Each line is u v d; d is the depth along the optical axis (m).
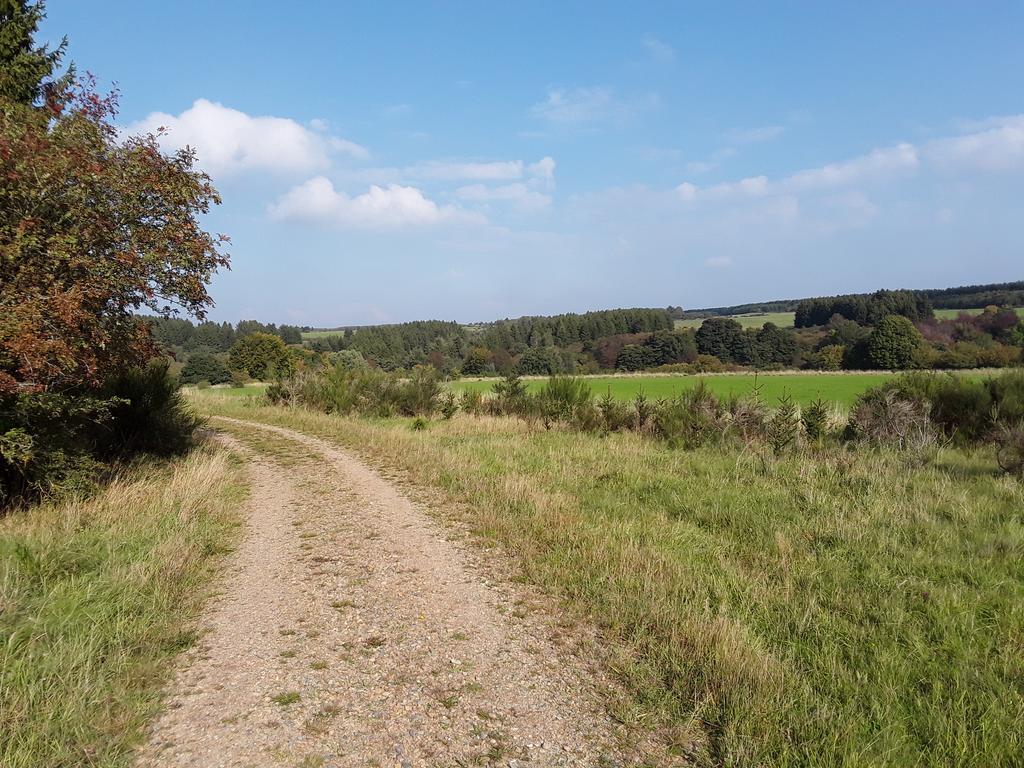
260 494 9.96
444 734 3.37
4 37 11.64
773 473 10.17
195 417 17.23
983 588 5.27
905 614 4.82
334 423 19.70
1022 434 10.46
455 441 14.78
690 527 7.26
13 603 4.50
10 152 7.36
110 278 8.50
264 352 67.50
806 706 3.57
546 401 19.95
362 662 4.21
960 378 14.86
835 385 37.66
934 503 7.87
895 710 3.58
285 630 4.73
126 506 8.00
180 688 3.84
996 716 3.44
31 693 3.46
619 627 4.73
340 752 3.19
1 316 7.15
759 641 4.37
